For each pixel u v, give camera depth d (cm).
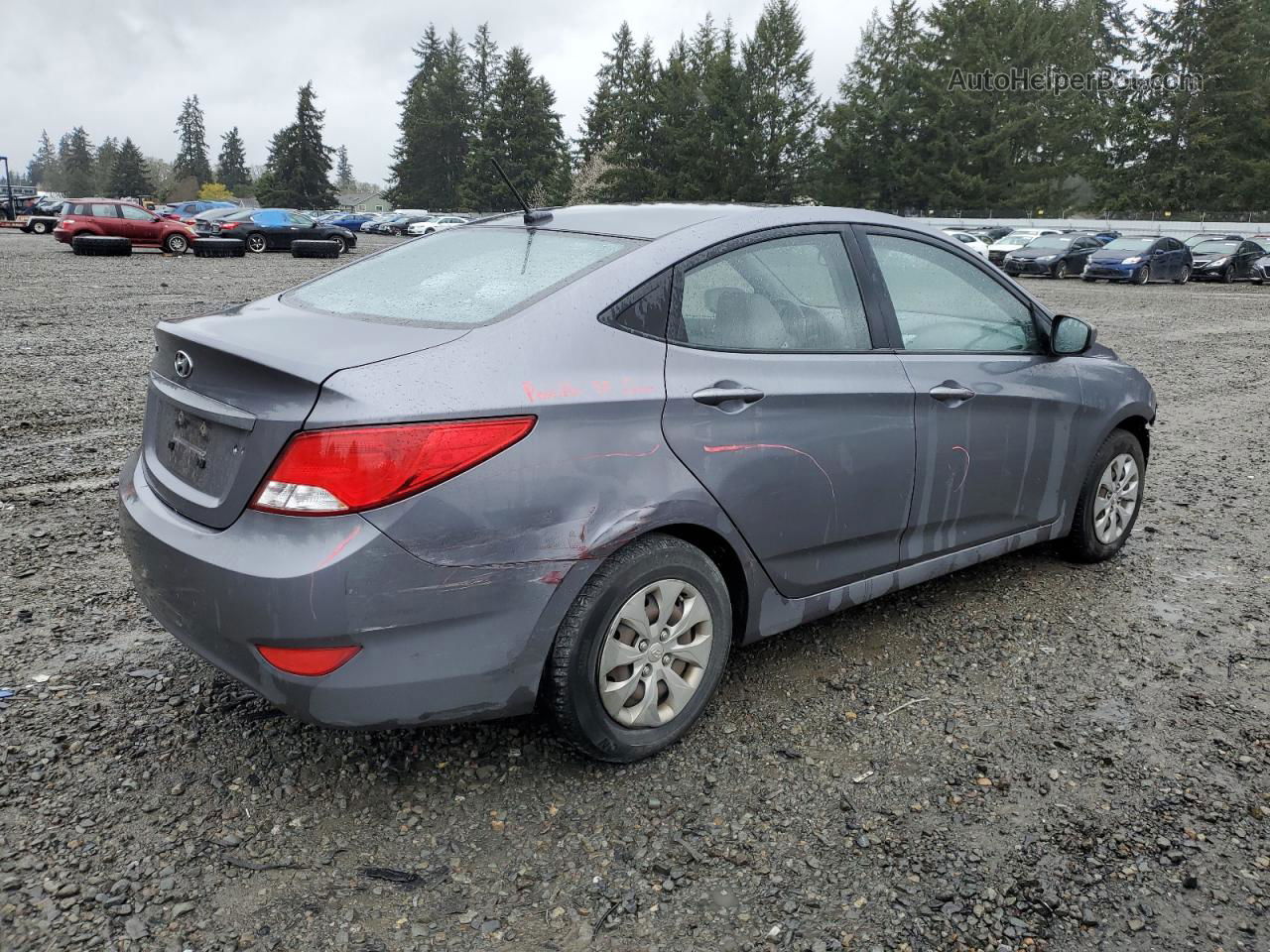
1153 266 2803
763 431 299
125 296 1619
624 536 266
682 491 278
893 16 7431
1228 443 761
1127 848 259
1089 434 433
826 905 236
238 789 276
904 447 344
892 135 6869
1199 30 6662
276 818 264
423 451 237
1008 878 247
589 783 283
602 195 8019
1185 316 1808
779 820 268
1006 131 6450
